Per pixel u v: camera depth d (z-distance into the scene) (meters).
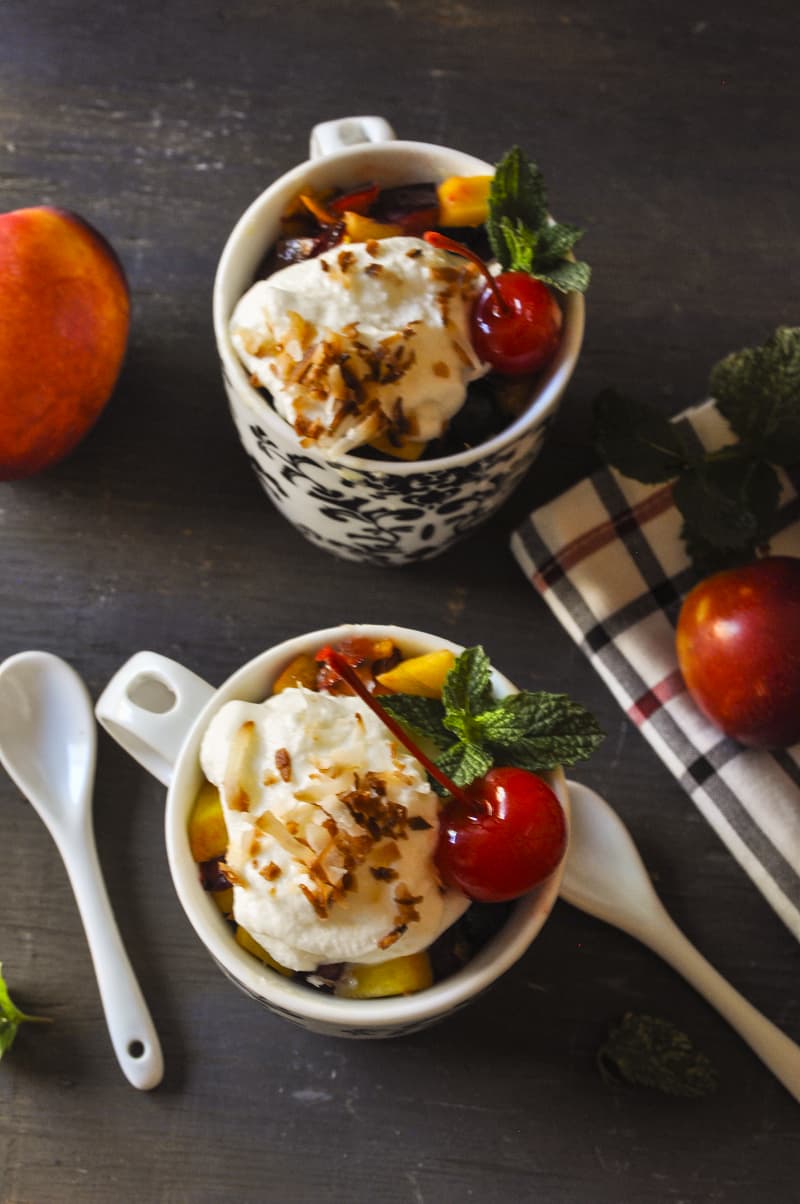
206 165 0.77
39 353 0.70
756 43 0.79
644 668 0.74
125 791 0.73
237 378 0.67
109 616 0.74
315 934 0.63
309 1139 0.71
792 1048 0.71
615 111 0.79
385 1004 0.63
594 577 0.74
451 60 0.79
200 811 0.65
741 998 0.72
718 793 0.73
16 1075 0.71
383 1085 0.72
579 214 0.78
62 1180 0.71
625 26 0.79
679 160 0.78
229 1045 0.72
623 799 0.74
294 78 0.78
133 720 0.68
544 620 0.75
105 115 0.77
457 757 0.64
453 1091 0.72
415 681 0.65
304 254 0.69
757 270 0.78
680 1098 0.72
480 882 0.63
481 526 0.75
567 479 0.76
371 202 0.70
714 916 0.73
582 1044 0.72
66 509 0.75
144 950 0.72
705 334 0.77
